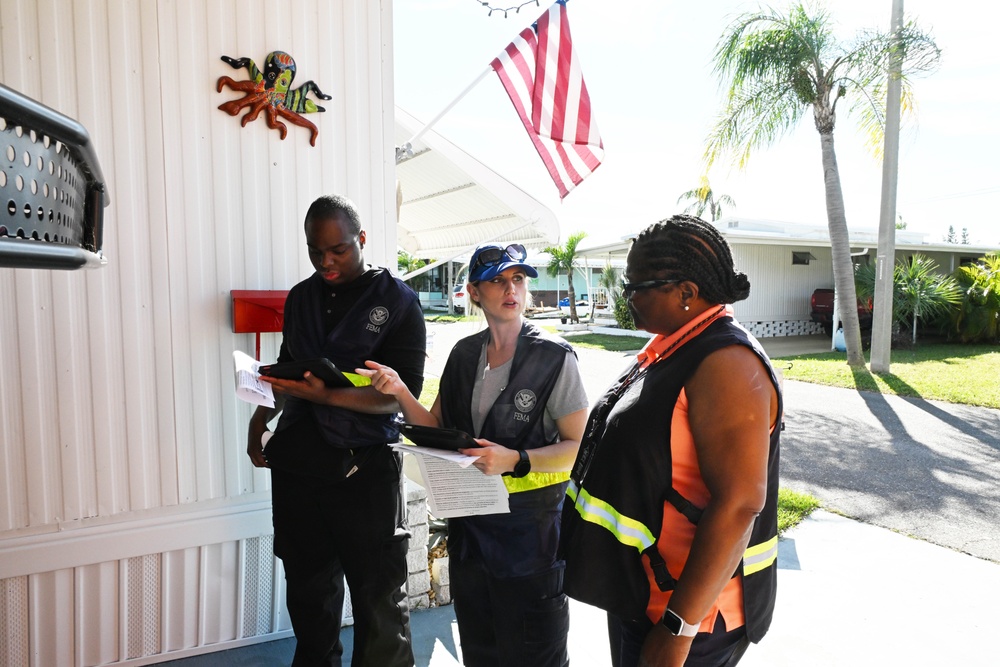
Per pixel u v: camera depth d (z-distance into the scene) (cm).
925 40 1161
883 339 1215
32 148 77
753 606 141
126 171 258
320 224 213
